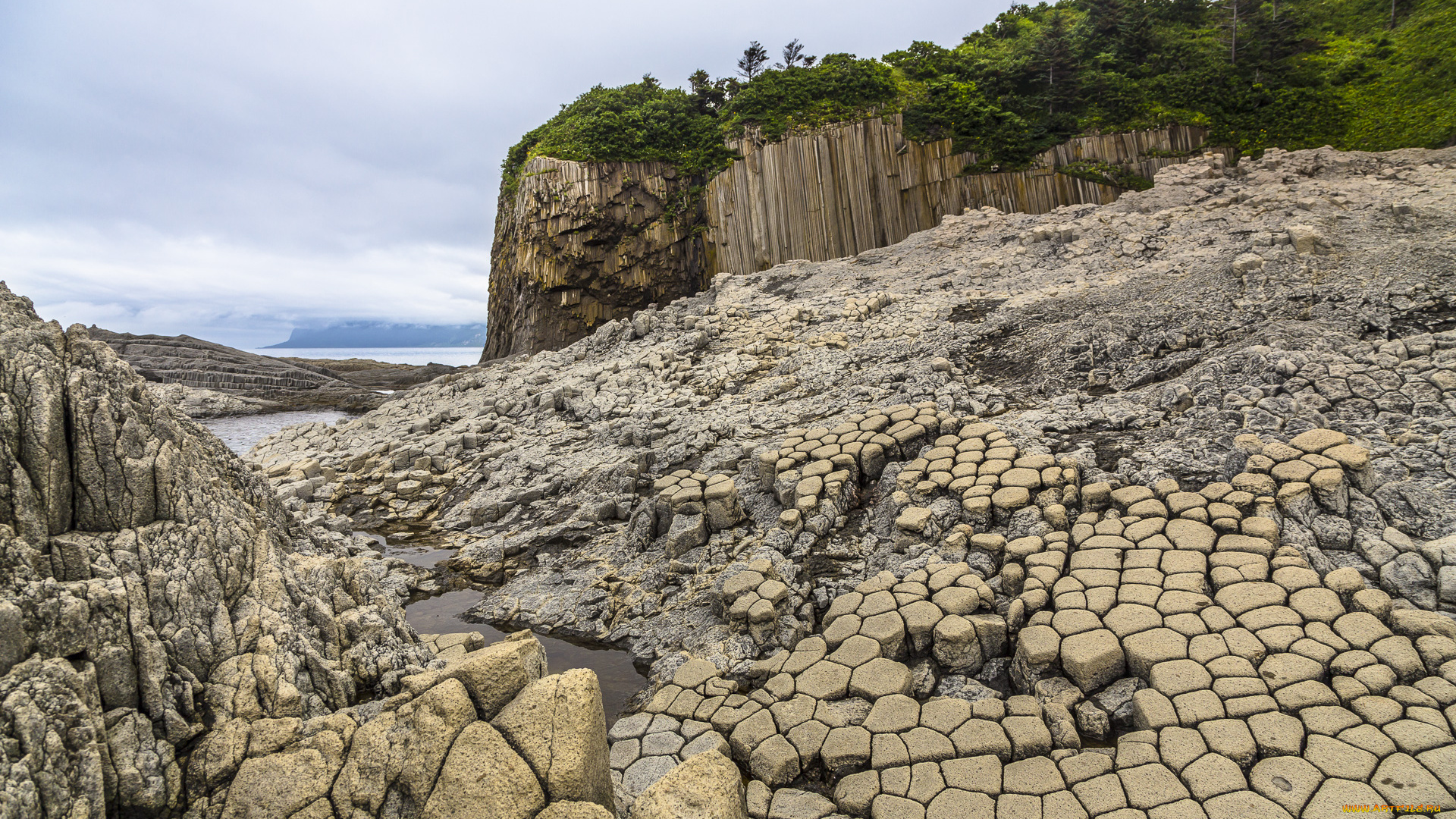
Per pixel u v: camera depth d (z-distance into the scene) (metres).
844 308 17.77
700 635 6.99
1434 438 6.76
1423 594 5.24
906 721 5.05
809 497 8.34
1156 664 4.99
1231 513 6.26
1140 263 15.50
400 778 3.27
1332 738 4.19
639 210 37.44
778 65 40.94
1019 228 20.92
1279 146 30.03
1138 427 8.66
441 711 3.36
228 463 5.84
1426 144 27.52
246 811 3.24
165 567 3.94
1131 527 6.55
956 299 16.50
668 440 12.24
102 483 3.98
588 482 11.21
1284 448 6.62
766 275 23.73
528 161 38.50
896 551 7.46
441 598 8.85
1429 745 4.00
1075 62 33.81
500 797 3.15
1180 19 38.31
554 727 3.31
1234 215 16.23
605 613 7.94
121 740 3.25
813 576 7.61
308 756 3.35
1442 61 29.83
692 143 38.00
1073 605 5.74
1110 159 31.70
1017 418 9.52
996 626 5.83
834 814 4.48
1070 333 11.98
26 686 3.01
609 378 16.44
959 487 7.64
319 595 4.90
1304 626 5.05
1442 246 10.77
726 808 3.30
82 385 4.07
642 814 3.24
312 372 36.19
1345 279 10.72
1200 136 31.08
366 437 15.79
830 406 11.98
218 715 3.65
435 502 12.28
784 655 6.20
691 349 17.52
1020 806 4.21
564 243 36.75
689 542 8.53
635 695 6.35
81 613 3.35
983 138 33.22
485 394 17.89
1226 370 8.97
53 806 2.87
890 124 34.19
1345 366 8.14
